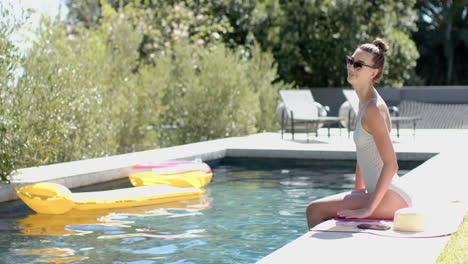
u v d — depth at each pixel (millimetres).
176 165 7363
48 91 8164
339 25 18984
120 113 11195
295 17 19000
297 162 9867
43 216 5695
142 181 7062
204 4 19312
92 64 10711
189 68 13383
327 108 13609
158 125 12727
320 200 4023
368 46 3783
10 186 6414
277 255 3154
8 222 5434
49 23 9500
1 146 6812
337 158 9680
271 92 15492
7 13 7375
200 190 6707
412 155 9219
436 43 35094
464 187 5516
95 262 4074
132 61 13219
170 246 4512
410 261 3029
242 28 19219
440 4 34750
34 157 7453
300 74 19656
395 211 3869
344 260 3053
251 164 9750
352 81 3838
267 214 5711
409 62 19344
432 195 5086
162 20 17531
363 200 3898
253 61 16078
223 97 12992
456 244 3418
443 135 12844
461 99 17141
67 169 7500
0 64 7316
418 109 16281
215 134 12977
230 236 4824
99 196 6086
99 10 19766
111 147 10367
